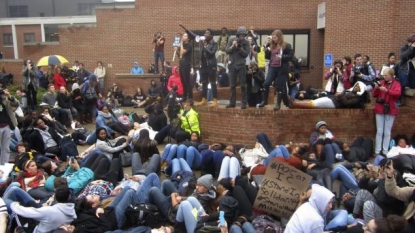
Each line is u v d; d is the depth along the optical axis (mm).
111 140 9641
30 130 9680
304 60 20578
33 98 13680
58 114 12883
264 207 6781
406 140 9727
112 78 20484
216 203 6949
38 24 31219
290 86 12680
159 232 6176
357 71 10336
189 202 6461
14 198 6531
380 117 9469
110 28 20250
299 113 9828
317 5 20141
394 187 5898
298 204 6664
